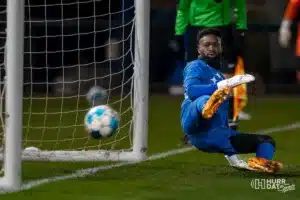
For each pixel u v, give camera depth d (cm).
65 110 3806
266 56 4975
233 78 1912
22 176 2011
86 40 4775
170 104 4256
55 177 2005
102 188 1858
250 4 4756
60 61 4697
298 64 4994
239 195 1781
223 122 2017
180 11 2759
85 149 2483
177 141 2794
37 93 4519
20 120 1830
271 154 2022
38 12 4731
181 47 4881
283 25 2378
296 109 4056
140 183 1927
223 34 2770
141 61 2317
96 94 3306
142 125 2319
